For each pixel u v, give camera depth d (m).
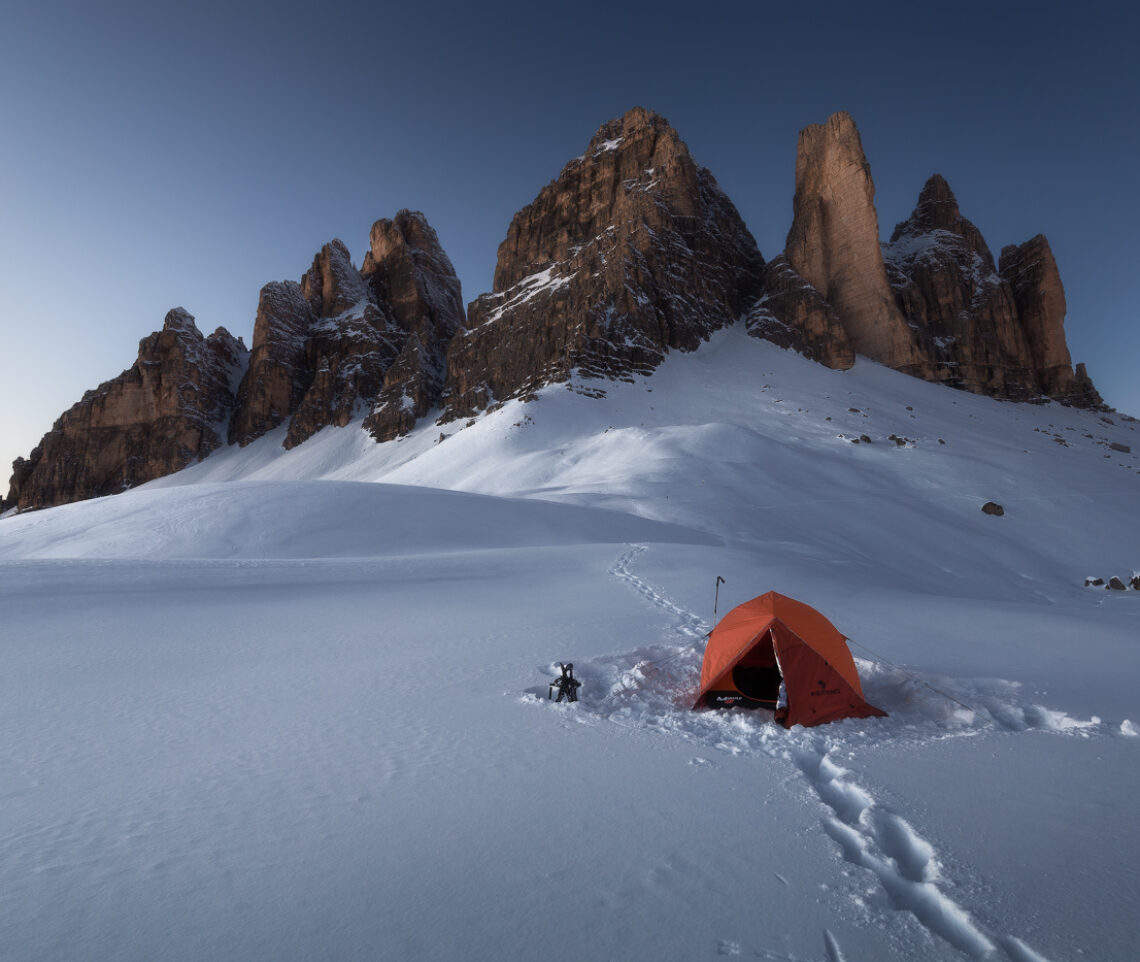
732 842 4.77
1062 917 3.71
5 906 3.84
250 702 8.97
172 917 3.73
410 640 13.50
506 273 186.12
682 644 12.95
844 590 22.86
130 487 174.00
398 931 3.59
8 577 21.03
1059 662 12.37
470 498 53.59
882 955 3.39
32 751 6.91
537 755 6.80
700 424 95.38
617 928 3.62
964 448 93.75
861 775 6.13
